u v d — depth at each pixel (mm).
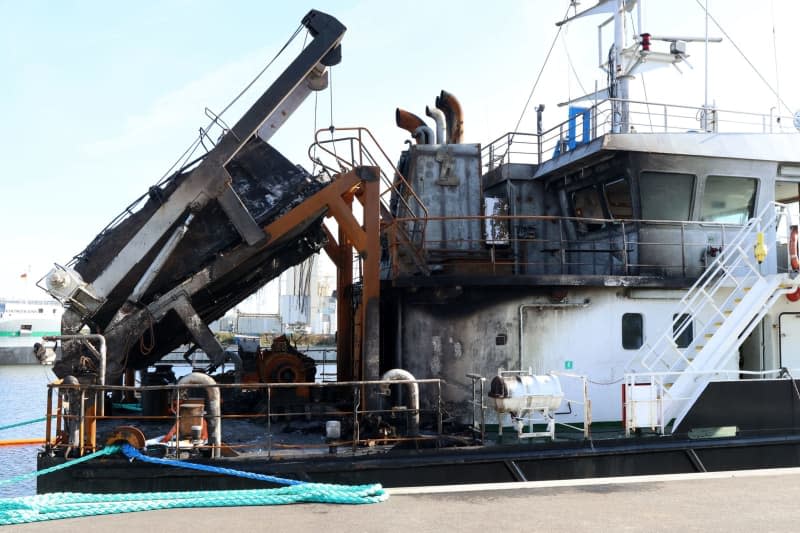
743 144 11492
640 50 13383
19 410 27547
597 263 12109
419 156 12719
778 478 6559
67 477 7523
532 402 8250
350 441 8008
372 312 9344
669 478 6551
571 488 6148
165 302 9664
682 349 10609
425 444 8367
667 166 11125
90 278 9797
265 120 9734
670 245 11211
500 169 13383
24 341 60438
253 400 11555
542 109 13945
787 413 9352
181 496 5660
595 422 10125
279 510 5406
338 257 12852
